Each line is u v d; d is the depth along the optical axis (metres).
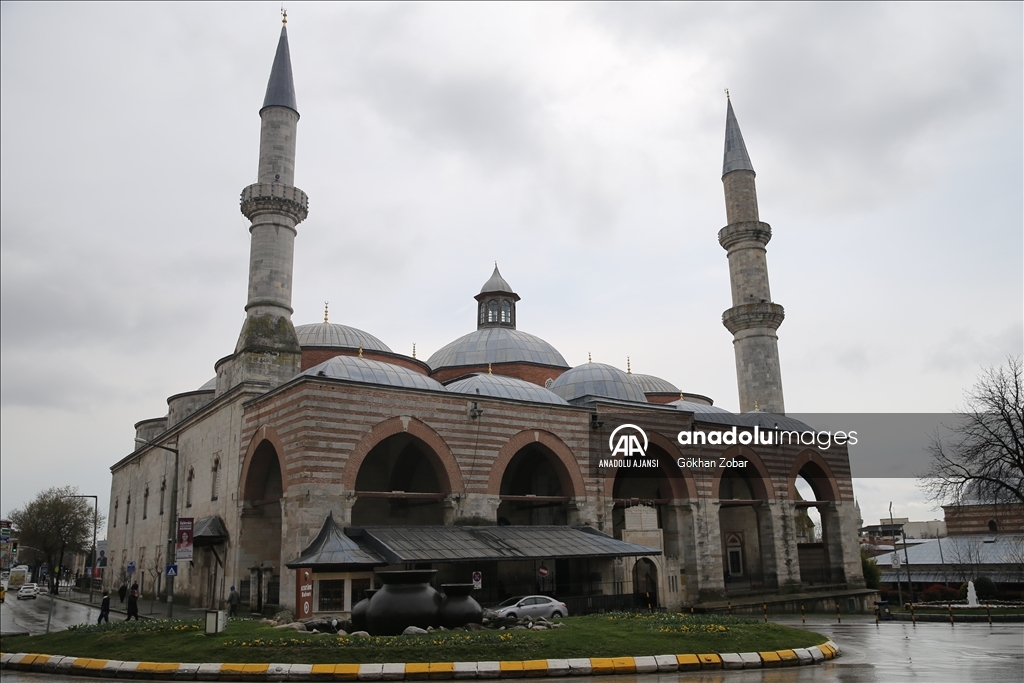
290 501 36.19
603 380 53.12
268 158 50.19
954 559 71.62
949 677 19.27
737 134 68.31
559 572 43.03
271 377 45.44
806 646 23.98
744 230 65.69
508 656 20.34
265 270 47.75
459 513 39.12
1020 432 41.19
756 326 63.66
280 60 52.78
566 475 44.25
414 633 22.98
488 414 41.50
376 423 37.53
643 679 19.14
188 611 45.41
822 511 58.09
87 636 25.28
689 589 47.91
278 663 19.88
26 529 105.44
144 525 63.75
